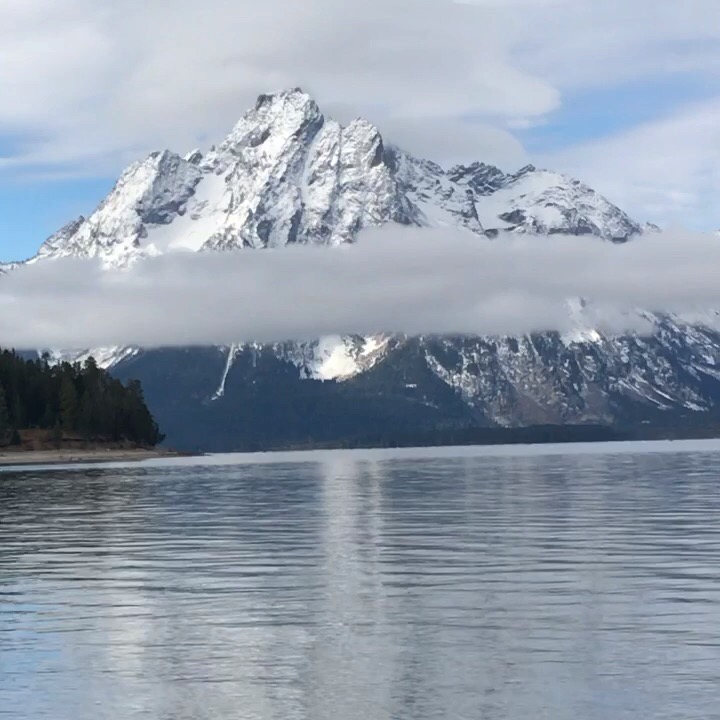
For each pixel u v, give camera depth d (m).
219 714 33.84
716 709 33.38
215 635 43.88
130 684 37.00
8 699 35.53
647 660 38.78
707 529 81.44
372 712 33.81
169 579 58.84
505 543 74.12
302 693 35.81
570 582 55.47
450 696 35.19
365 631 44.25
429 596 52.00
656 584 54.22
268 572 61.00
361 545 74.25
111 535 83.75
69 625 46.12
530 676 37.16
